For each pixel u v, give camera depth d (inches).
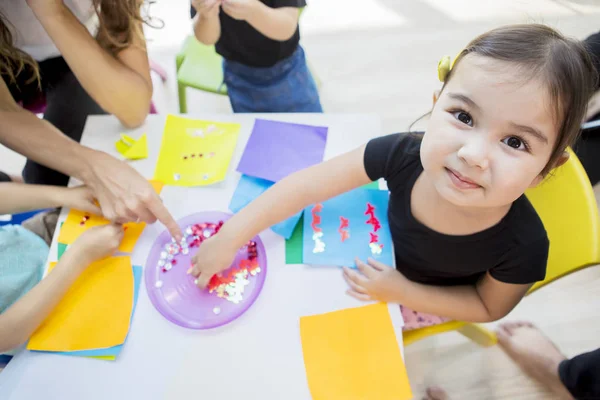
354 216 34.8
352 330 29.8
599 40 39.9
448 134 25.0
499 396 54.0
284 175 36.4
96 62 38.5
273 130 39.0
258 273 32.2
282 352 29.1
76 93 50.9
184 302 31.2
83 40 38.4
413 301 32.5
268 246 33.4
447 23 89.8
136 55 41.9
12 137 37.8
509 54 23.5
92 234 33.1
